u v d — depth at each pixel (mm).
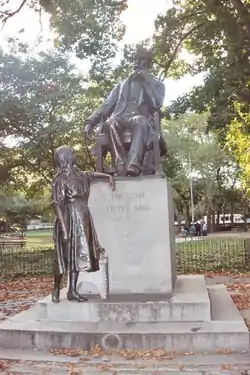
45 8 16531
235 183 59250
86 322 7316
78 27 17375
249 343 6680
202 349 6711
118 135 8594
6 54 22266
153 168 8789
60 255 7715
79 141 24594
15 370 6176
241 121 23734
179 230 60281
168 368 6074
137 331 6910
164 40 19750
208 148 51406
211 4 15641
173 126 50969
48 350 6941
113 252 8273
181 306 7246
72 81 23219
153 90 9172
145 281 8156
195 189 58188
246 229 61500
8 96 21969
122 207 8305
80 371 6055
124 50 19203
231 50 16891
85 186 7855
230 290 12906
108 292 7988
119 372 5992
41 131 23000
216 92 20078
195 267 18391
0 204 38844
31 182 28875
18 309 11016
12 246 32469
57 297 7691
